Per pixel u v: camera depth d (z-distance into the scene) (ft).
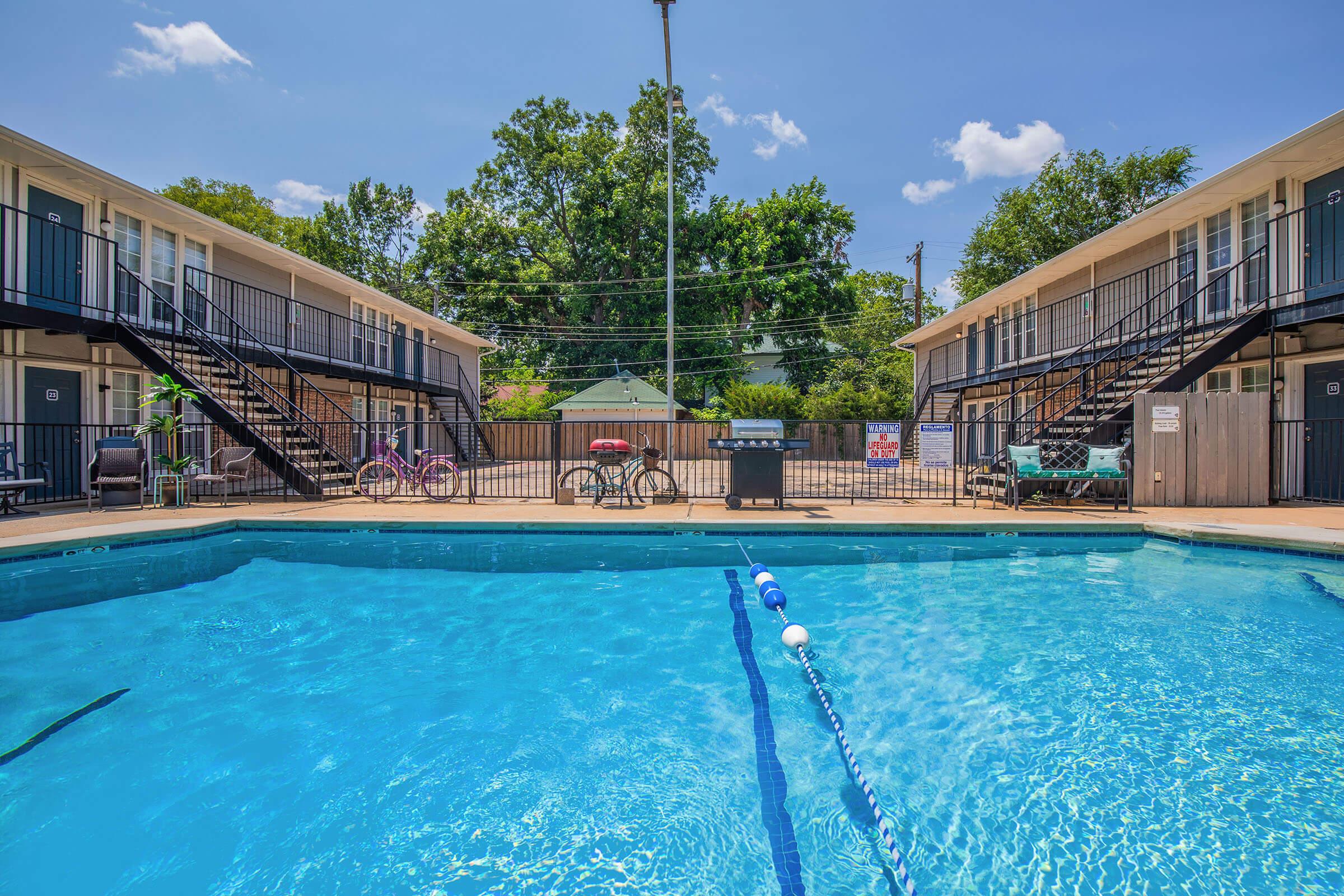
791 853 6.70
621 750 8.97
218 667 12.03
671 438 31.63
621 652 12.91
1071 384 35.88
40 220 27.09
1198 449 27.96
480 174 111.45
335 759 8.71
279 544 22.07
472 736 9.37
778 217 104.99
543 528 23.15
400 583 17.88
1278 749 8.72
